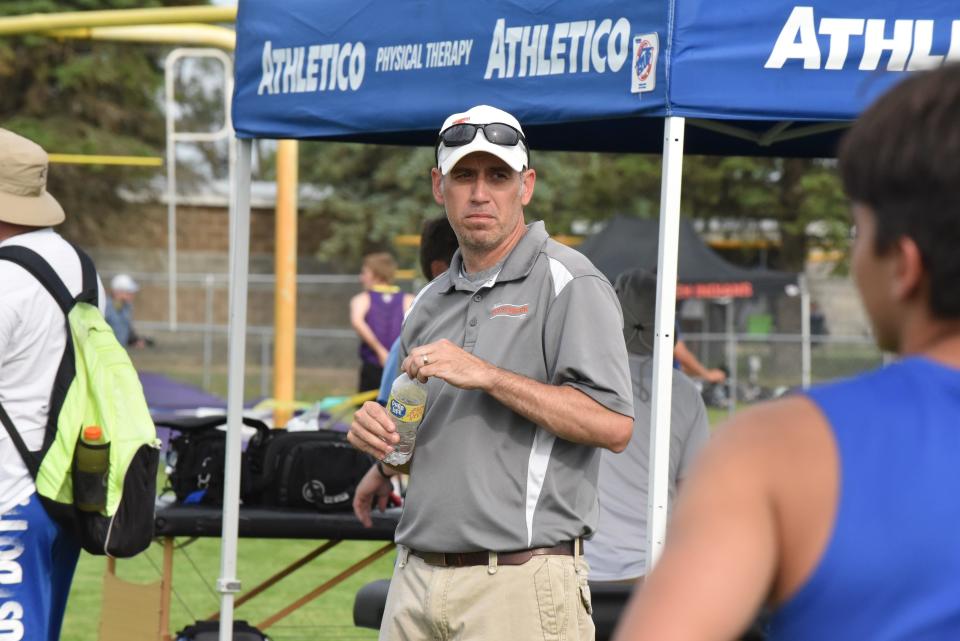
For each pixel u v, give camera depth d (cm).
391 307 2533
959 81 285
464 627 752
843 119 801
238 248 1090
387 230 7612
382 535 1116
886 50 793
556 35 862
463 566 760
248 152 1089
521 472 753
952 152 279
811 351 5938
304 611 1658
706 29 786
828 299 7300
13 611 896
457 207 784
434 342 777
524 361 770
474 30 913
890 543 271
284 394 2250
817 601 274
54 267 924
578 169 7219
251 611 1642
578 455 762
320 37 1021
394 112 966
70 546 950
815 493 276
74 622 1559
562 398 736
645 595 274
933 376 285
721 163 7112
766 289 4806
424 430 781
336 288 6969
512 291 779
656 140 1321
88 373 920
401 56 966
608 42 828
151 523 932
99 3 7388
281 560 2025
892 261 291
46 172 945
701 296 4447
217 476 1142
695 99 785
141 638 1136
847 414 282
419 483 777
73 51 7681
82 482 909
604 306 761
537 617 745
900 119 288
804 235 7369
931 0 793
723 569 269
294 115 1041
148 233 8206
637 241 3597
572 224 7394
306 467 1112
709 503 277
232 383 1068
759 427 285
